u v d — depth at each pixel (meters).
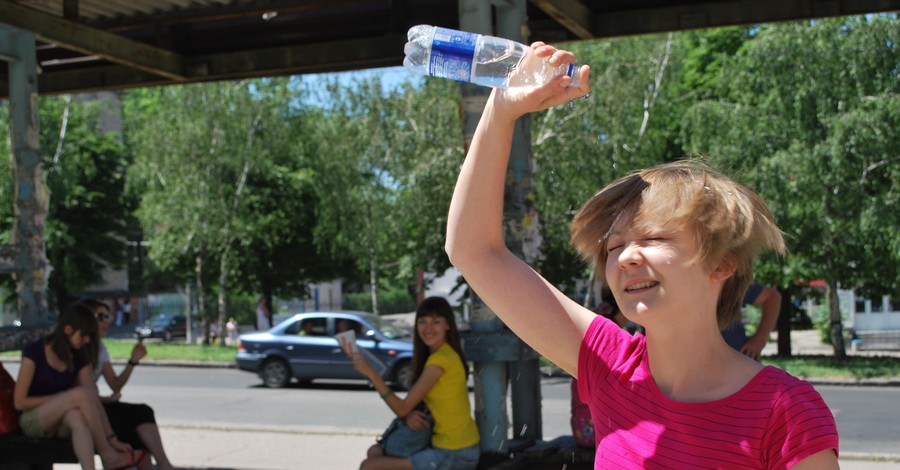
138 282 55.94
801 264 19.20
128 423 6.76
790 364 19.62
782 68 18.59
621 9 8.24
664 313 1.77
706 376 1.79
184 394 16.95
